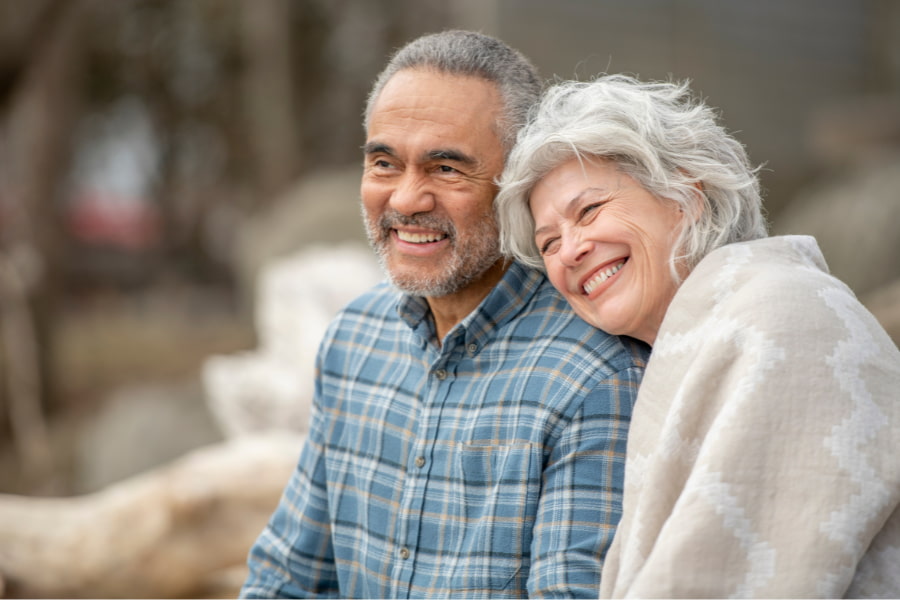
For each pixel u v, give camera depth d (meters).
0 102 7.62
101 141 11.98
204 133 11.86
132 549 2.90
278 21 9.39
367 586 1.69
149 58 10.97
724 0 7.95
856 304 1.34
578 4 7.14
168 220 13.02
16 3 7.11
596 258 1.52
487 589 1.54
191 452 5.00
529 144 1.54
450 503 1.60
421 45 1.67
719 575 1.22
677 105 1.58
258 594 1.85
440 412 1.65
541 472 1.54
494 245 1.66
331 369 1.84
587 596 1.45
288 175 9.35
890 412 1.26
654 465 1.34
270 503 2.99
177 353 9.48
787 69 8.34
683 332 1.40
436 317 1.75
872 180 6.02
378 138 1.64
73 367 9.19
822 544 1.20
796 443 1.24
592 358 1.56
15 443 7.29
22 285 7.34
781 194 8.23
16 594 2.88
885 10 8.56
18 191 7.53
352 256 4.22
